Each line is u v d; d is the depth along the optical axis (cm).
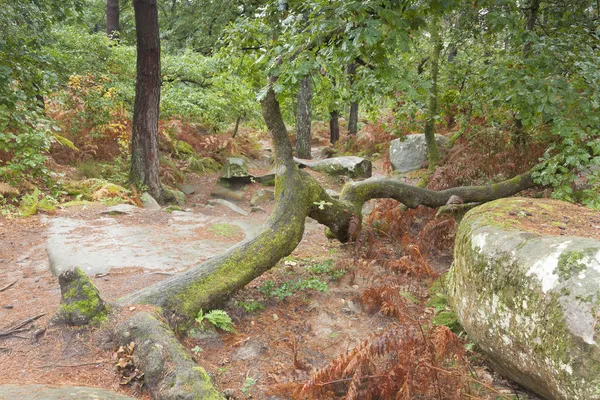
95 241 577
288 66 460
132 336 316
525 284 268
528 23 706
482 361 335
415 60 839
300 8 505
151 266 502
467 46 791
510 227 324
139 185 954
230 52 623
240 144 1541
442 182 728
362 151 1534
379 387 281
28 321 354
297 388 282
